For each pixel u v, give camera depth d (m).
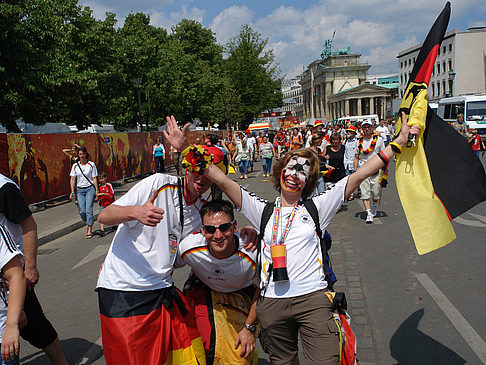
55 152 14.22
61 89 19.34
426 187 3.00
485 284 5.15
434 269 5.81
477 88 75.88
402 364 3.57
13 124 19.05
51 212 12.38
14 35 16.86
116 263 2.75
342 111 114.06
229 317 3.05
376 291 5.18
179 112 39.34
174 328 2.78
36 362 3.93
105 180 9.45
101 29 27.11
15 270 2.60
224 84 49.38
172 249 2.86
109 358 2.66
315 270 2.72
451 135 3.16
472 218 8.77
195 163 2.74
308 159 2.86
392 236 7.71
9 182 2.82
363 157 9.08
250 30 53.53
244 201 2.88
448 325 4.20
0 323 2.62
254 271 2.96
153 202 2.72
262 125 56.66
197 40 51.84
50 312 5.20
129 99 32.78
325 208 2.85
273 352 2.81
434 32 3.12
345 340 2.62
